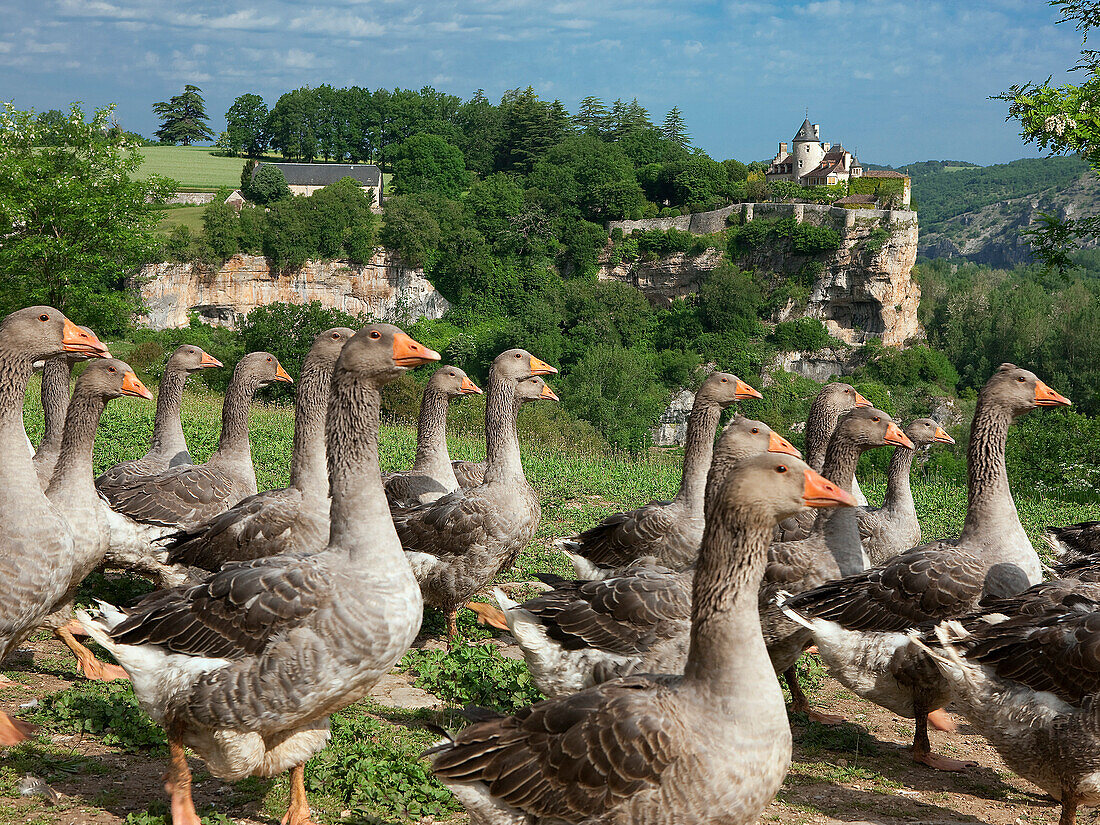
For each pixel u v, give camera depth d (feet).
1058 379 382.22
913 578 25.16
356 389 19.60
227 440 35.76
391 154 593.83
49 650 29.78
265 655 18.12
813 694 31.27
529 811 15.74
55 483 26.73
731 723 15.11
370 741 23.57
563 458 78.84
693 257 414.62
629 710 15.30
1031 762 21.20
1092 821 22.30
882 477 107.86
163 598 19.77
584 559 33.96
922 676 24.89
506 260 424.05
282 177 476.54
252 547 27.73
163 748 22.58
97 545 27.02
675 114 652.48
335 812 20.22
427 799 20.98
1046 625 21.36
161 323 343.67
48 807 19.26
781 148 567.18
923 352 384.47
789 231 396.98
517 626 23.18
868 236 385.91
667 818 15.08
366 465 19.54
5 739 21.71
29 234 146.51
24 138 145.38
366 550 19.15
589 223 439.22
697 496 32.73
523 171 601.62
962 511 63.21
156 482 32.53
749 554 15.64
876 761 25.48
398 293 395.75
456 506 32.60
